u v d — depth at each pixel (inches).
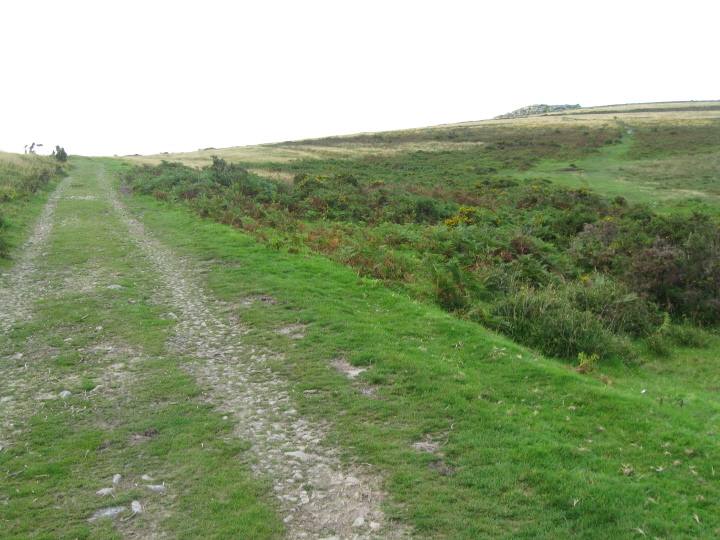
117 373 269.9
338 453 201.9
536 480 182.2
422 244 604.4
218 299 399.9
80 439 207.3
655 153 1979.6
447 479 184.4
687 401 261.7
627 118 3152.1
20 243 573.3
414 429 217.9
